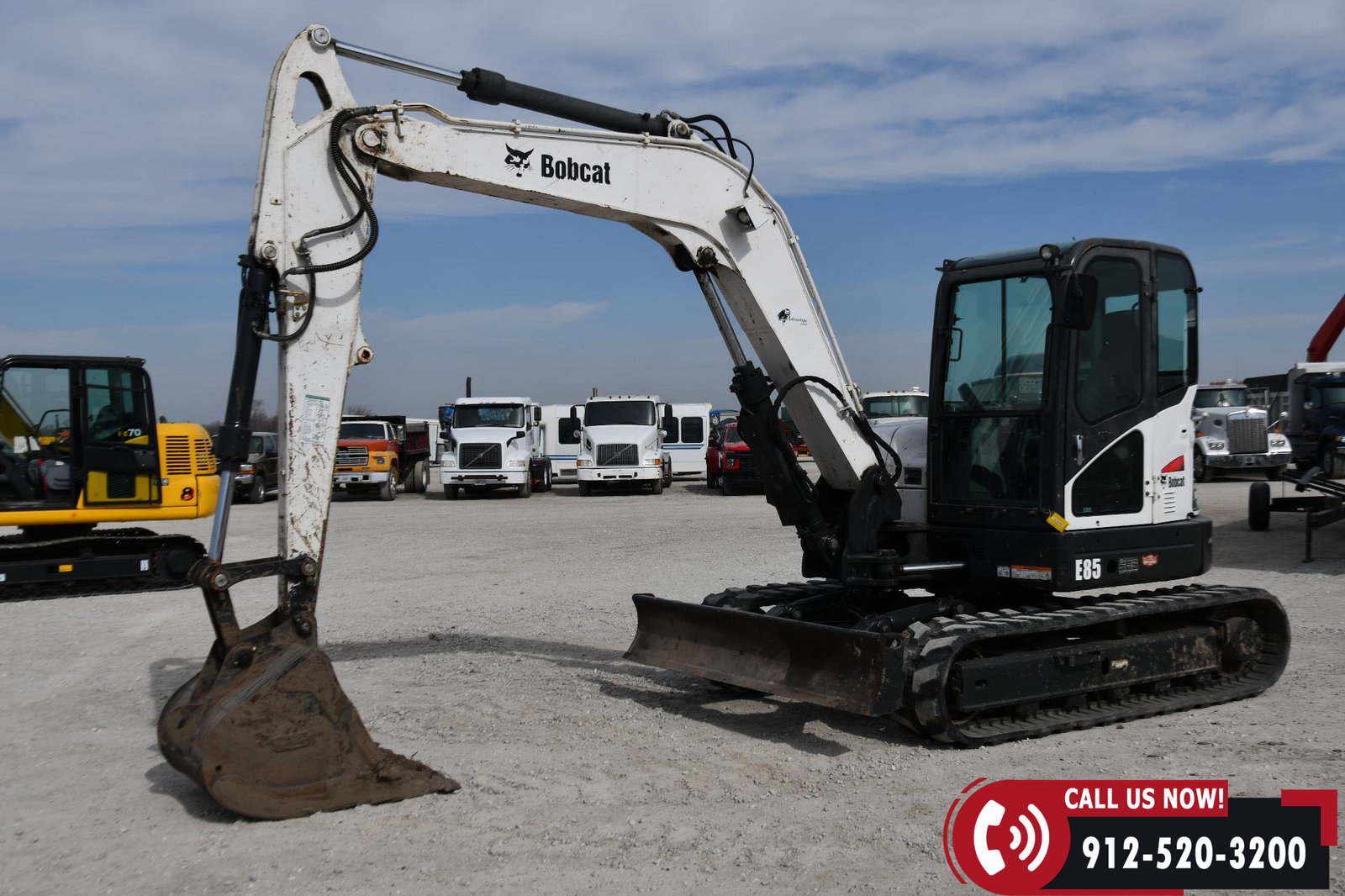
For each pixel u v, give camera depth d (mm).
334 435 5609
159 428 14000
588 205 6504
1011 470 6914
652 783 5551
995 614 6578
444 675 8070
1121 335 6969
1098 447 6766
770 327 7074
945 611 6969
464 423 30672
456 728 6605
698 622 7211
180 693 5344
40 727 6852
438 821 4984
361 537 18781
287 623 5328
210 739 4902
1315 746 6074
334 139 5645
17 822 5039
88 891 4238
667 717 6887
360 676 8039
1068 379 6598
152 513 13867
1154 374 7070
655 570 13766
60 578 12836
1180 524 7223
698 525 19891
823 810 5145
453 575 13719
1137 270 7008
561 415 37938
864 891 4230
